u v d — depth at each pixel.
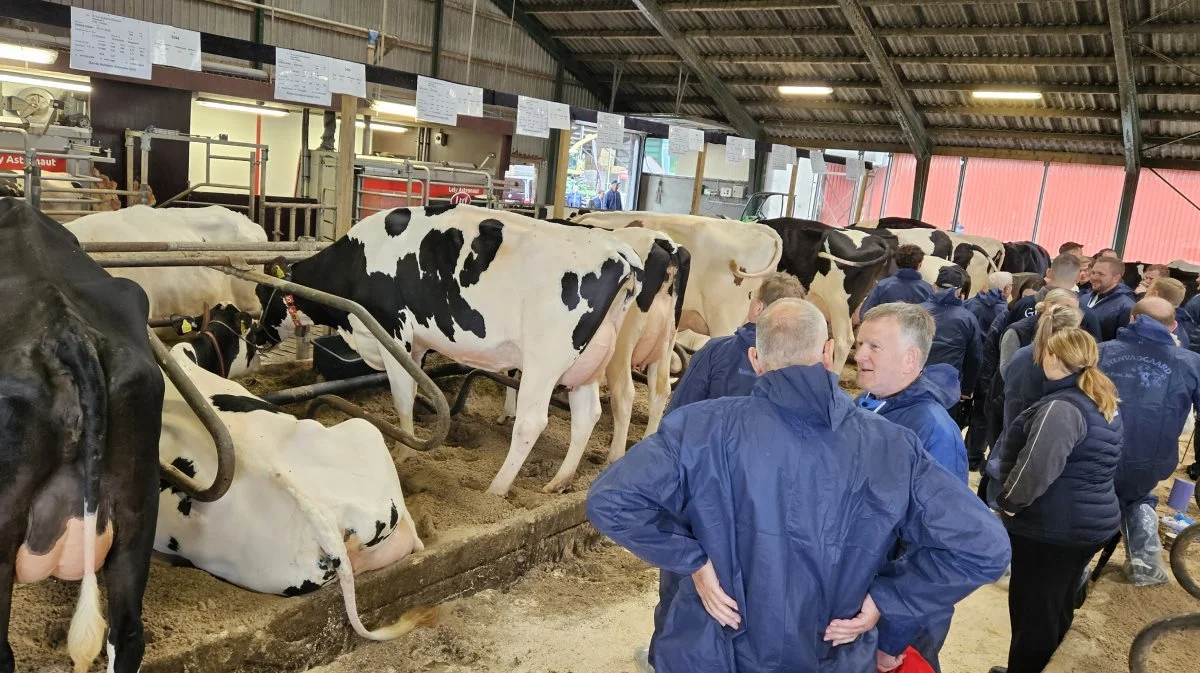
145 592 2.96
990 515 1.91
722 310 6.53
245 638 2.83
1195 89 14.25
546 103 7.18
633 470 1.99
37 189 6.54
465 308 4.52
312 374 6.00
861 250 7.62
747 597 1.96
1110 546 4.30
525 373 4.36
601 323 4.39
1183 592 4.27
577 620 3.71
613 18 18.27
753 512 1.94
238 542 3.08
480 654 3.34
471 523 3.95
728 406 2.04
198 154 11.88
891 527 1.92
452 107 6.24
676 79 19.91
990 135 17.92
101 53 4.31
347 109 6.25
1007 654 3.80
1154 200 17.09
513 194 19.48
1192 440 7.18
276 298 5.26
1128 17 13.24
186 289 6.10
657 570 4.32
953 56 15.63
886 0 14.41
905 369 2.61
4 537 2.04
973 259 10.97
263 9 14.46
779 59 17.50
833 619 1.97
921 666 2.26
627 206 22.09
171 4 13.57
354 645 3.27
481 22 18.28
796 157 11.72
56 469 2.10
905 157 20.16
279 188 12.78
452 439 5.38
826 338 2.09
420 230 4.64
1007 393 4.16
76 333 2.13
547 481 4.80
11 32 8.72
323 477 3.25
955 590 1.90
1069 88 15.17
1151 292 5.86
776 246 6.36
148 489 2.33
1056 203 18.25
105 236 5.67
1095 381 3.14
